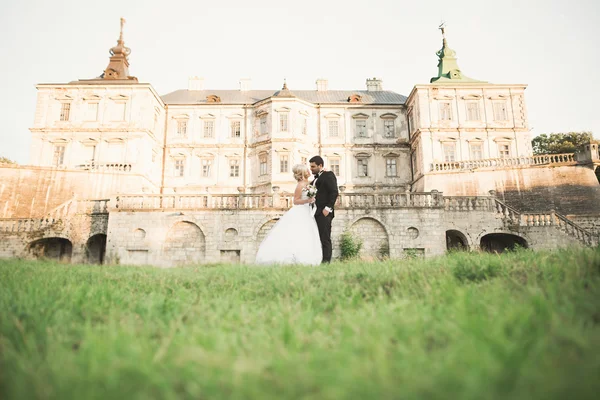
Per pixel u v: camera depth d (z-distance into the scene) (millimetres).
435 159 38719
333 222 21875
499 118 39969
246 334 2227
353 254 20938
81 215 22797
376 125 44250
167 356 1669
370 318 2311
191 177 42562
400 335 1918
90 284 4613
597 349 1386
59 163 37906
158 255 21500
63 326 2346
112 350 1685
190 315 2736
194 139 43531
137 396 1240
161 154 42938
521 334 1702
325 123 44281
